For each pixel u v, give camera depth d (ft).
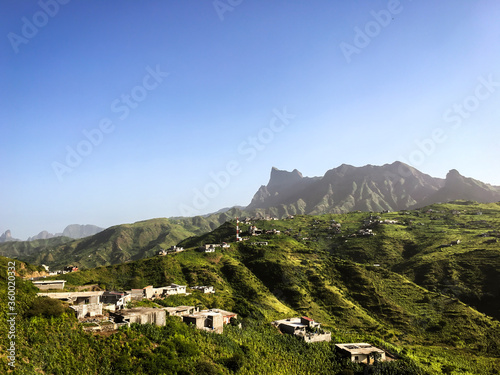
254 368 197.16
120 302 261.44
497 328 404.57
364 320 441.68
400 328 427.74
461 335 396.78
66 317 162.40
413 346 365.81
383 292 514.27
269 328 292.20
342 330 366.43
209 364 172.86
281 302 487.20
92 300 211.41
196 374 162.71
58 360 133.69
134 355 155.12
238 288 515.09
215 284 509.35
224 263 603.26
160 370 151.53
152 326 182.80
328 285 534.78
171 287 403.34
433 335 404.77
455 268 568.00
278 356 229.66
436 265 590.14
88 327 163.63
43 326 148.25
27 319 149.07
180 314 243.81
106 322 171.63
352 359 244.22
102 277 491.31
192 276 529.04
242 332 252.83
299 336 270.05
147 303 280.51
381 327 422.00
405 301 490.08
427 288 542.57
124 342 159.74
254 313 365.40
